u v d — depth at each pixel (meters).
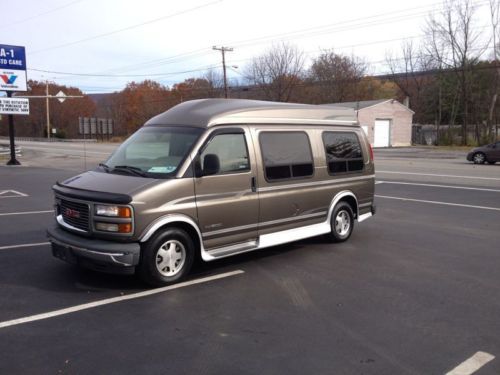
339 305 5.09
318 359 3.87
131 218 5.20
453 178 18.06
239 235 6.25
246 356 3.91
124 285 5.63
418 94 67.44
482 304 5.16
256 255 7.12
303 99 69.56
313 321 4.65
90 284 5.66
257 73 69.50
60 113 88.00
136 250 5.23
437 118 61.31
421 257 7.07
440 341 4.23
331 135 7.68
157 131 6.28
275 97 68.00
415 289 5.63
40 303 5.05
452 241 8.13
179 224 5.70
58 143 63.94
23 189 14.85
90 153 38.72
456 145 50.28
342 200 7.99
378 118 50.69
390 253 7.29
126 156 6.20
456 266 6.61
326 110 7.72
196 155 5.74
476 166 23.62
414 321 4.67
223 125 6.10
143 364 3.76
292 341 4.20
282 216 6.77
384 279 6.00
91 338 4.22
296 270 6.36
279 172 6.70
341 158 7.81
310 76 72.44
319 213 7.41
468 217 10.35
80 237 5.51
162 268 5.57
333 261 6.82
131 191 5.28
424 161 27.31
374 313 4.88
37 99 87.12
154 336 4.28
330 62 72.25
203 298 5.25
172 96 80.44
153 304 5.05
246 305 5.07
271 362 3.81
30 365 3.72
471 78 50.38
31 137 87.44
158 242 5.44
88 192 5.43
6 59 25.59
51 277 5.92
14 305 4.99
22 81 26.38
